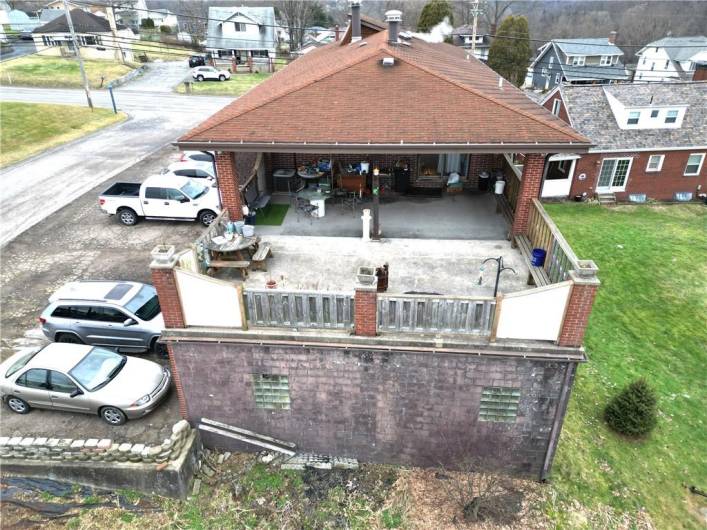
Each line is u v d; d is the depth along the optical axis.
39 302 15.57
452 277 10.88
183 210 20.23
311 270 11.19
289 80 14.02
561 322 8.59
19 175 27.03
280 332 9.27
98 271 17.27
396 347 9.04
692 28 79.44
